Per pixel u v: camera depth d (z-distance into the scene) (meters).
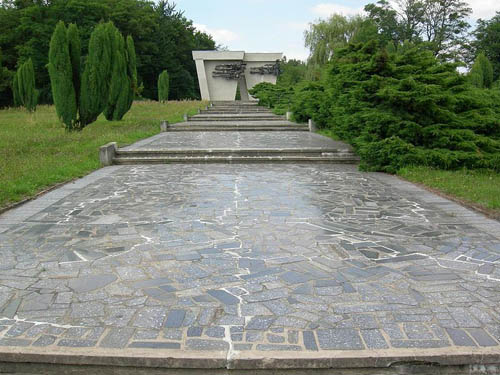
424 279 4.16
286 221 6.21
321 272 4.34
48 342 3.11
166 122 20.19
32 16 46.75
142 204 7.29
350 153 12.39
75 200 7.63
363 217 6.45
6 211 6.89
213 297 3.79
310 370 2.94
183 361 2.93
